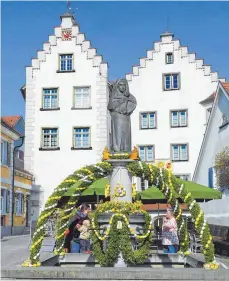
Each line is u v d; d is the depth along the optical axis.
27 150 39.66
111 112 14.71
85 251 15.12
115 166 14.21
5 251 19.14
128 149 14.48
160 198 18.55
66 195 15.36
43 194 38.97
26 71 40.69
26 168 39.44
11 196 33.00
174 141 38.97
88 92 40.09
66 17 40.94
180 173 38.50
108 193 14.79
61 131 39.69
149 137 39.28
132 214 13.45
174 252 14.94
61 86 40.31
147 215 13.45
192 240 16.50
